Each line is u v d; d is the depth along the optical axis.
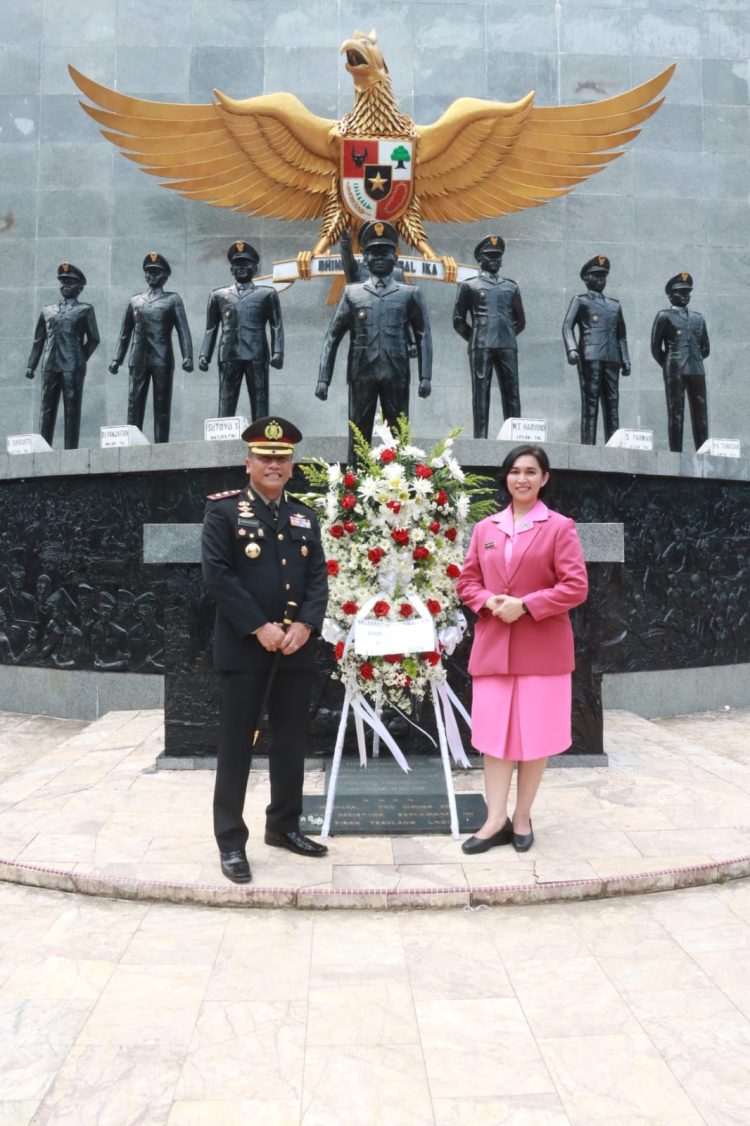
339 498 4.31
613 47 11.82
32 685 8.27
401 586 4.25
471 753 5.43
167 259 11.34
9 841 4.05
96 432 11.31
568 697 3.88
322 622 3.66
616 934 3.23
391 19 11.53
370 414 6.58
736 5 12.09
